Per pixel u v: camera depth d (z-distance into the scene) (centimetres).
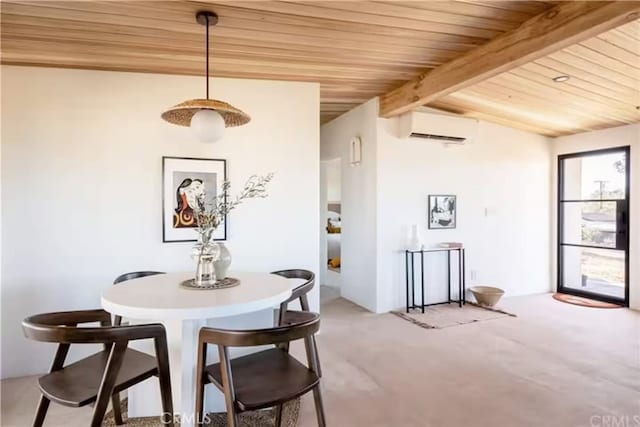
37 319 179
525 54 263
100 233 312
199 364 172
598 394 252
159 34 261
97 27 249
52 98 302
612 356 316
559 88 376
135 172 319
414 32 273
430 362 307
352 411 233
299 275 297
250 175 349
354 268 504
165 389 177
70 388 166
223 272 238
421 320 421
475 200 511
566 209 553
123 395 255
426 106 455
